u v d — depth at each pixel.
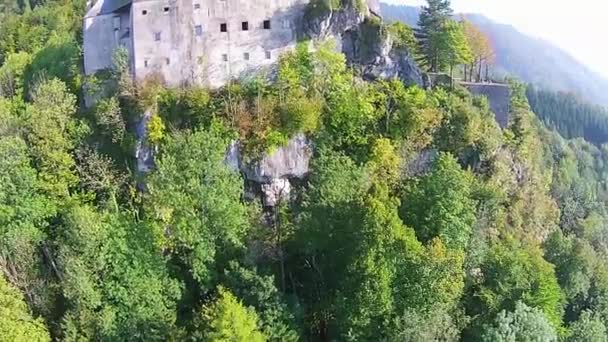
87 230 67.12
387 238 65.31
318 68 87.56
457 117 89.69
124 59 87.75
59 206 76.44
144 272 67.69
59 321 65.62
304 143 82.81
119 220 70.69
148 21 87.56
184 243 69.31
